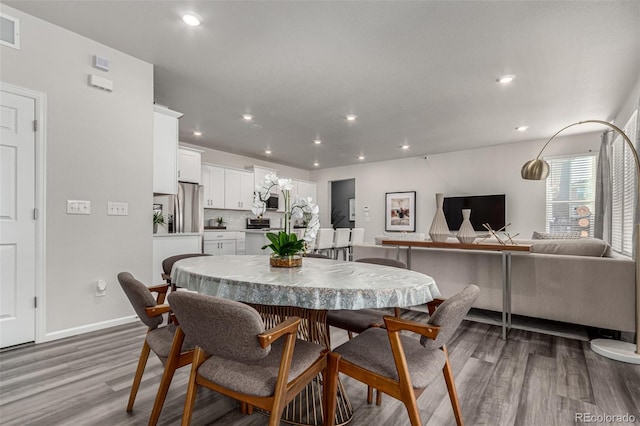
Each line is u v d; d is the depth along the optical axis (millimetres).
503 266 2729
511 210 5863
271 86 3543
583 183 5227
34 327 2426
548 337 2764
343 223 9430
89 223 2713
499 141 5734
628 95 3637
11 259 2336
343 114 4406
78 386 1831
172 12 2334
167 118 3469
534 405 1708
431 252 3502
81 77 2666
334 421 1479
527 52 2783
